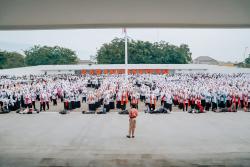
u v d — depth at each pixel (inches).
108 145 534.6
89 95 947.3
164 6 368.8
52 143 553.0
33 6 370.3
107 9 382.3
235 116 861.8
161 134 623.2
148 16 415.8
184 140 570.9
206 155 469.1
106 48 3516.2
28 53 4023.1
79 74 2480.3
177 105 1104.2
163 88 1325.0
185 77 2068.2
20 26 481.7
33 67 2591.0
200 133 633.6
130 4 361.7
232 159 446.9
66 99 975.0
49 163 430.6
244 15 410.3
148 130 662.5
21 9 382.3
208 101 959.0
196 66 2576.3
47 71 2571.4
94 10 386.9
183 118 825.5
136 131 653.3
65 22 453.4
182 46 3791.8
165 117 843.4
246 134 624.7
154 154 475.5
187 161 437.1
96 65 2522.1
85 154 477.7
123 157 459.2
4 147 525.3
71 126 717.3
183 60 3540.8
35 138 595.5
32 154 479.8
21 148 518.3
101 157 459.8
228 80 1875.0
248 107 992.9
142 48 3449.8
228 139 579.8
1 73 2477.9
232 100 965.8
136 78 1973.4
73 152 490.0
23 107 1060.5
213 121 777.6
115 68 2475.4
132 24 465.4
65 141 567.5
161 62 3457.2
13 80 1904.5
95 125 727.1
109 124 738.8
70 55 4060.0
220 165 417.7
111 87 1310.3
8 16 416.8
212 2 353.4
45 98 1026.7
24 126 722.8
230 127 698.2
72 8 378.6
